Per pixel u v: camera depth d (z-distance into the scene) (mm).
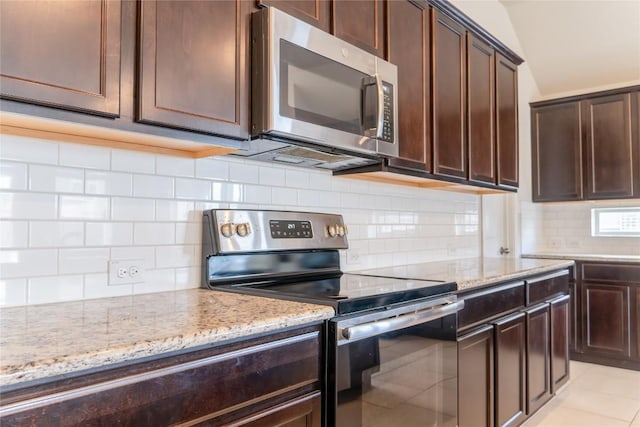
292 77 1486
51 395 774
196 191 1689
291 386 1184
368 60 1814
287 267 1915
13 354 794
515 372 2377
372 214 2514
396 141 1967
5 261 1250
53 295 1334
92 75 1083
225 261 1706
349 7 1821
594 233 4352
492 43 2828
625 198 3908
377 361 1433
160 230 1580
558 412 2781
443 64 2377
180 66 1258
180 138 1315
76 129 1210
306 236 1948
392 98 1941
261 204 1917
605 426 2592
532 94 4457
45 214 1323
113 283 1459
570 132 4188
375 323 1410
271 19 1430
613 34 3805
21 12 971
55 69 1021
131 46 1164
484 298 2117
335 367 1285
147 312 1201
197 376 980
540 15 3914
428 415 1684
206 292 1570
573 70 4219
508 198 4051
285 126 1446
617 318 3723
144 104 1181
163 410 921
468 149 2557
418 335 1637
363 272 2312
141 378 889
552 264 2879
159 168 1585
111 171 1466
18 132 1231
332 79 1643
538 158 4355
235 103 1397
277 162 1947
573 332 3922
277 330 1146
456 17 2475
